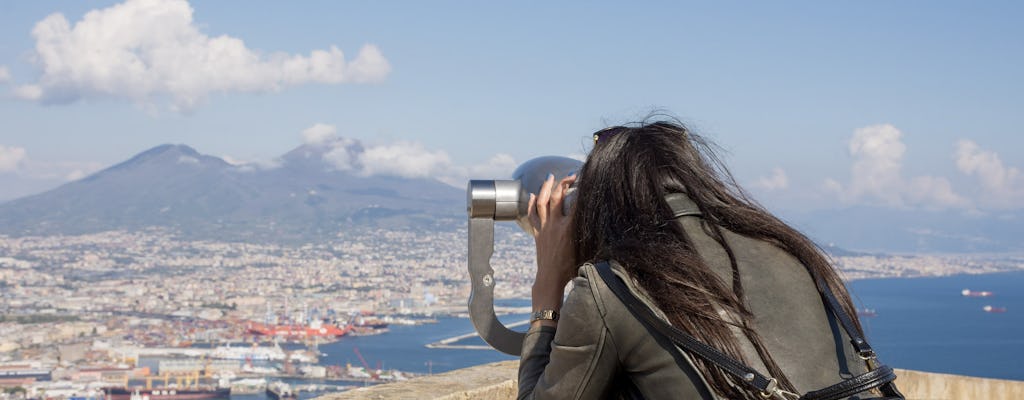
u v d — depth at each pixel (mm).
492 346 1429
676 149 1145
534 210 1323
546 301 1229
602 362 1036
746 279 1026
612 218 1113
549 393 1079
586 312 1035
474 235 1404
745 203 1140
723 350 960
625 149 1155
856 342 1018
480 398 2279
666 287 985
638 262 1015
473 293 1417
